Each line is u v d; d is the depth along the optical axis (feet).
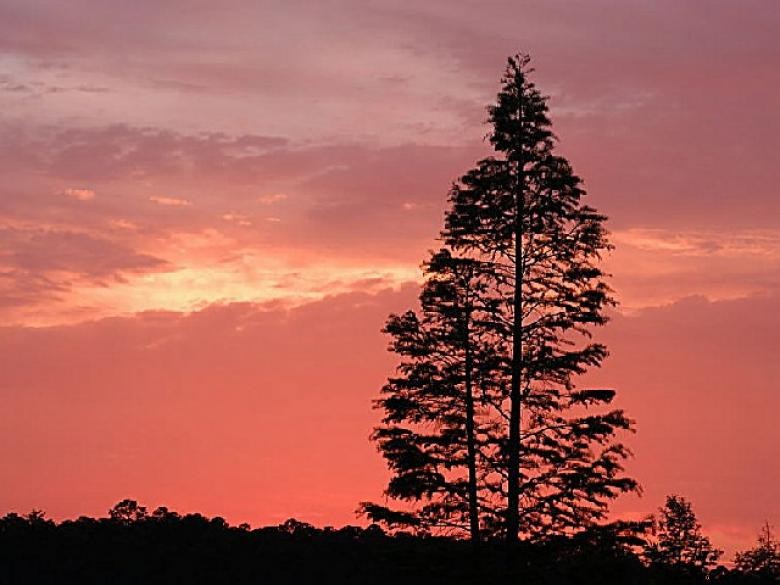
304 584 268.21
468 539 138.00
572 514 134.10
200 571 298.15
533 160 137.18
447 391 137.49
